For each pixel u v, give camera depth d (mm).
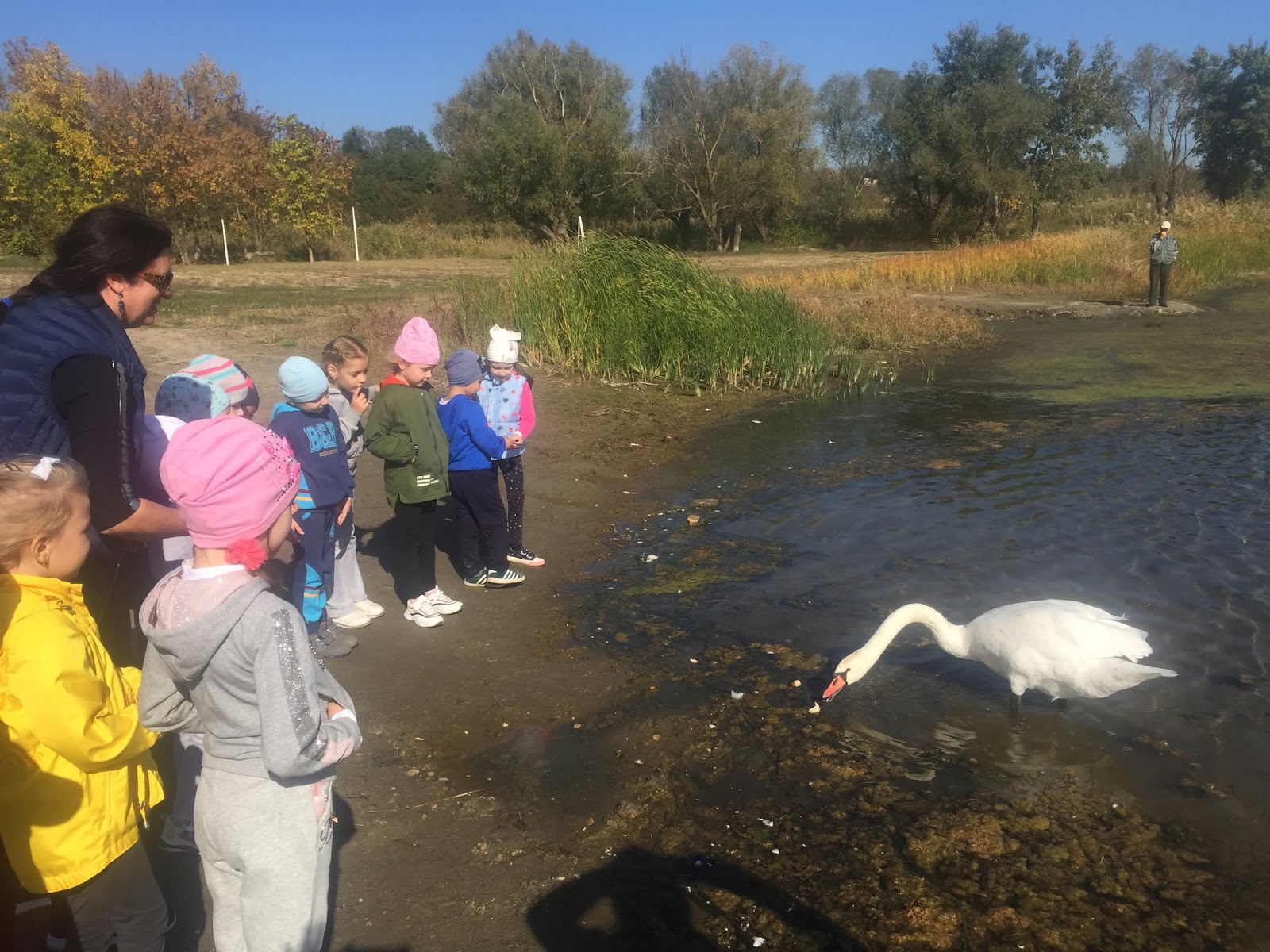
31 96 35031
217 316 18688
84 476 2777
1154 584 6500
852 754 4625
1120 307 22062
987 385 14102
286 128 44844
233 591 2539
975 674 5414
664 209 53562
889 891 3691
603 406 12359
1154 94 53531
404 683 5293
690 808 4203
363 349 5746
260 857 2594
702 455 10273
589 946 3406
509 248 45969
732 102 51156
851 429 11406
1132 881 3756
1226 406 12016
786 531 7797
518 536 7023
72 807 2691
